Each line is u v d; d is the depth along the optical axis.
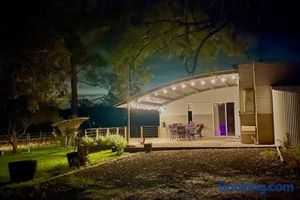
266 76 19.05
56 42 14.08
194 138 23.92
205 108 25.34
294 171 11.18
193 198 8.49
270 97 18.89
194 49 12.55
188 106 25.80
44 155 20.45
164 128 26.41
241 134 19.06
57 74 16.64
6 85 16.78
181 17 11.98
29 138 30.98
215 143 19.31
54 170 14.23
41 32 12.56
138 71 15.59
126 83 15.65
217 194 8.76
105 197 9.17
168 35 12.34
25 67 14.05
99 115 46.38
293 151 14.62
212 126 25.06
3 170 15.40
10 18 11.62
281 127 17.00
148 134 28.30
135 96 21.08
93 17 15.15
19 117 25.19
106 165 14.63
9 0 11.42
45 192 10.27
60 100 25.41
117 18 12.94
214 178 10.80
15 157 20.16
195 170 12.30
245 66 19.42
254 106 19.11
